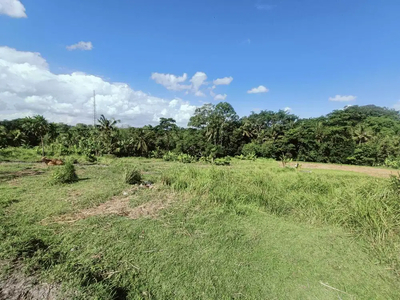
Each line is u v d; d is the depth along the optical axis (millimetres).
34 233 3078
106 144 26344
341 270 2543
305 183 6332
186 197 5180
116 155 27203
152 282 2188
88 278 2145
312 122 37031
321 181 6480
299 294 2133
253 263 2602
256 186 6059
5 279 2062
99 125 27312
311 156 31672
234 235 3311
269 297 2074
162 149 32438
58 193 5434
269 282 2281
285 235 3436
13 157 15328
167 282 2193
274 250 2941
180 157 23547
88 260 2463
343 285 2281
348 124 35562
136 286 2117
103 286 2043
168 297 2002
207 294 2057
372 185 5156
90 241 2926
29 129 17641
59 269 2236
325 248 3049
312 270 2523
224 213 4293
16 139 24406
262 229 3629
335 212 4172
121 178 7848
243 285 2207
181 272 2357
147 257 2613
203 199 4930
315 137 32938
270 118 42219
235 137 35656
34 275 2141
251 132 37094
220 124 34375
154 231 3303
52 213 3945
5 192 5387
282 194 5504
